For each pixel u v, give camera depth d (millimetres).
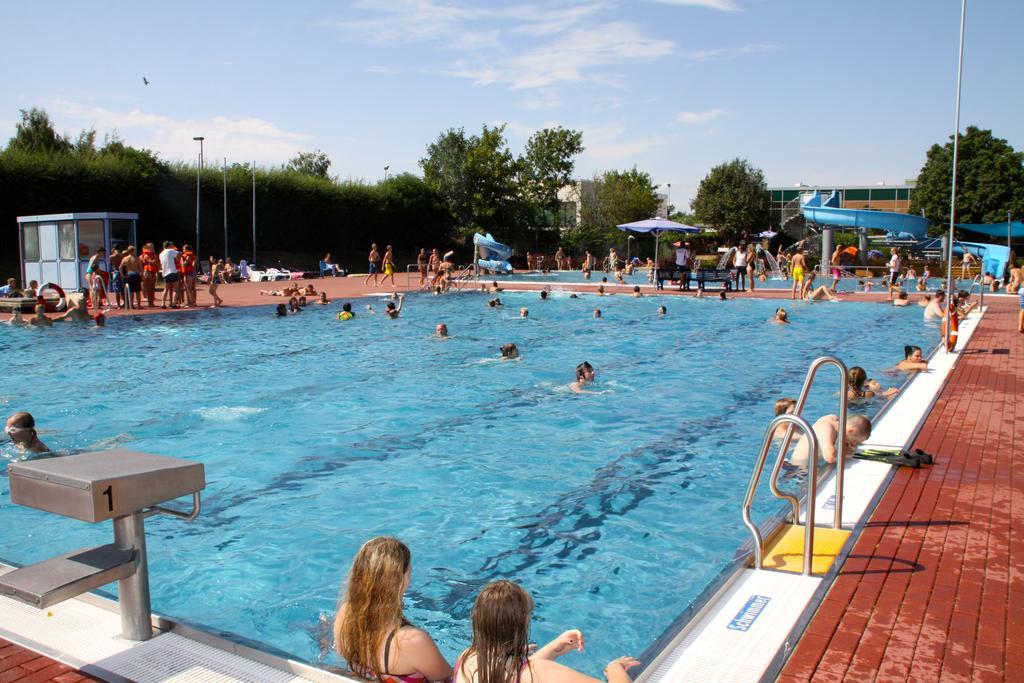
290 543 6324
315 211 47938
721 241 70188
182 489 4117
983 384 11625
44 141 53094
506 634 3064
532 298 28422
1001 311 23391
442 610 5207
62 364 14312
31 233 25281
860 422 7656
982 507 6141
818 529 5711
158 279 32500
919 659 3857
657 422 10320
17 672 3801
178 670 3848
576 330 19594
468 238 56438
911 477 6996
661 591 5434
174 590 5500
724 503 7168
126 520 4062
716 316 22688
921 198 66000
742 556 5309
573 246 59938
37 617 4398
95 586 3852
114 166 39062
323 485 7766
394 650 3453
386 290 31406
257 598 5387
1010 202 61906
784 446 5375
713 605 4504
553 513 6973
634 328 19984
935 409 9906
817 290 26906
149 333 18500
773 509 6941
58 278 24875
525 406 11266
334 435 9641
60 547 6258
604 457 8734
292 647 4719
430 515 6945
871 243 49969
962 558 5129
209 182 43125
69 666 3873
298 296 24469
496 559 6008
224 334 18484
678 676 3768
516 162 58406
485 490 7605
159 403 11297
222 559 6016
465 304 26109
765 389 12445
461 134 56438
